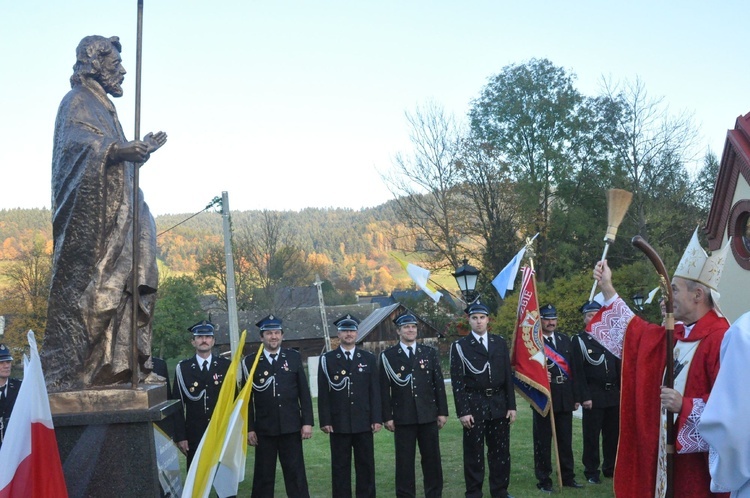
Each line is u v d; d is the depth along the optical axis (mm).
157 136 5836
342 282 79500
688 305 4309
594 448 8891
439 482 8039
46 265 39281
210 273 38750
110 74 5910
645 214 32469
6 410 8031
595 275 4816
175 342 38250
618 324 4695
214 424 4914
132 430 5246
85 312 5387
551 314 9180
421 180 35156
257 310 39406
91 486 5133
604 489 8445
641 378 4453
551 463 9398
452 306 37938
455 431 12883
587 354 8891
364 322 43812
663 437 4238
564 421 8719
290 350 8180
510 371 8188
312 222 131375
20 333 36062
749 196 12562
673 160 32531
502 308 29953
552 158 33625
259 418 7883
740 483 3029
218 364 8297
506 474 8102
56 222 5496
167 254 79500
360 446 7941
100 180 5406
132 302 5508
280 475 10211
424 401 7973
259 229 49406
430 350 8203
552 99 34562
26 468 4035
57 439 5148
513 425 13195
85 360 5418
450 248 34781
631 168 32969
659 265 4199
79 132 5484
